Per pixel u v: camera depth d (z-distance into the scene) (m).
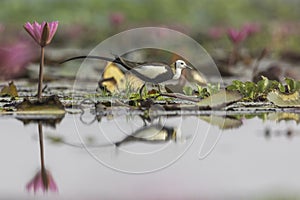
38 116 9.61
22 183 6.18
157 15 39.47
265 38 27.80
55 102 9.89
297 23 36.66
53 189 5.93
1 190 5.93
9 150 7.52
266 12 42.22
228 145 7.82
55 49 26.11
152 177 6.39
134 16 38.53
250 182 6.18
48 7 37.22
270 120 9.43
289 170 6.61
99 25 34.81
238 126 9.00
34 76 15.48
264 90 11.23
